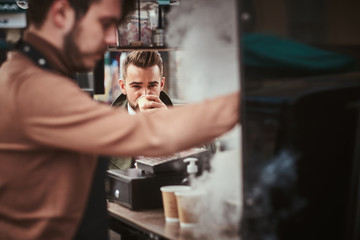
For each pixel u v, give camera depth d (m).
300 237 1.52
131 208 2.45
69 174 1.56
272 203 1.50
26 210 1.55
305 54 1.50
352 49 1.54
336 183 1.54
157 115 1.48
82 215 1.65
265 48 1.47
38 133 1.45
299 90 1.50
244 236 1.49
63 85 1.45
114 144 1.43
